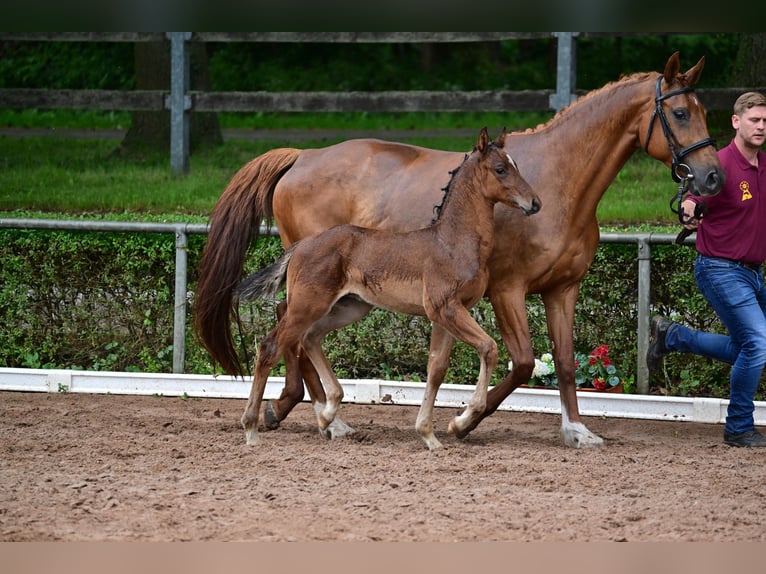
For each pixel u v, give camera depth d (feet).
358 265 31.14
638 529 23.61
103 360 42.80
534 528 23.57
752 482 27.73
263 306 41.50
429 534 23.11
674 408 36.50
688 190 31.24
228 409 38.09
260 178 35.70
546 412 37.81
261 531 23.22
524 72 114.01
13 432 33.22
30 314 42.88
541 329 39.58
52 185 63.72
